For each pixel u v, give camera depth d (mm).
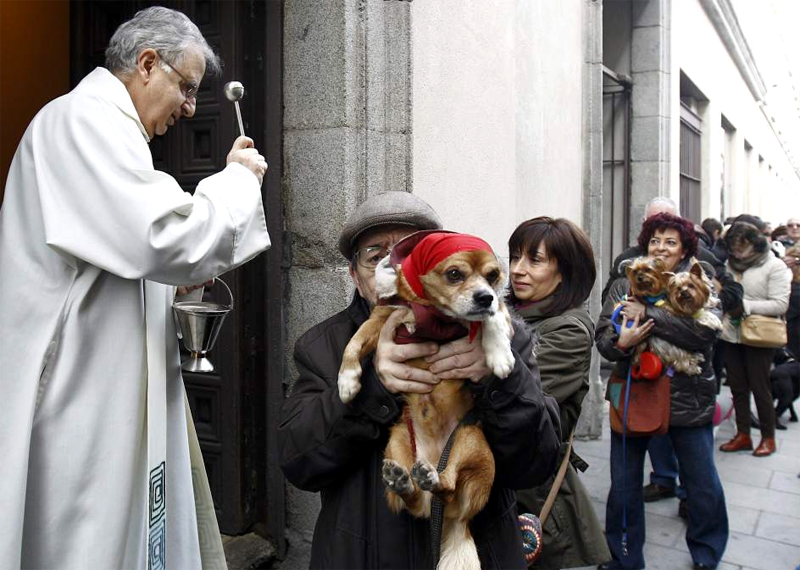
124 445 1726
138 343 1767
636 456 3408
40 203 1666
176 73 1854
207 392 3090
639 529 3428
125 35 1834
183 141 3117
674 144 7980
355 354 1542
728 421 6375
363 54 2930
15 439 1594
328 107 2922
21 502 1576
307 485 1644
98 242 1617
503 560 1644
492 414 1514
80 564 1646
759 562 3561
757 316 5164
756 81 16641
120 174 1645
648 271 3248
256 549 3004
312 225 2977
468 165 3697
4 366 1650
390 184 3064
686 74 8844
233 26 2975
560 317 2383
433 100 3357
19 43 3871
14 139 3930
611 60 7512
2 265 1717
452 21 3512
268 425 3084
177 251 1613
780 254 6332
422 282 1439
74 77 3551
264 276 3066
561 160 5453
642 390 3316
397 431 1530
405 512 1572
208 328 1921
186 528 1987
